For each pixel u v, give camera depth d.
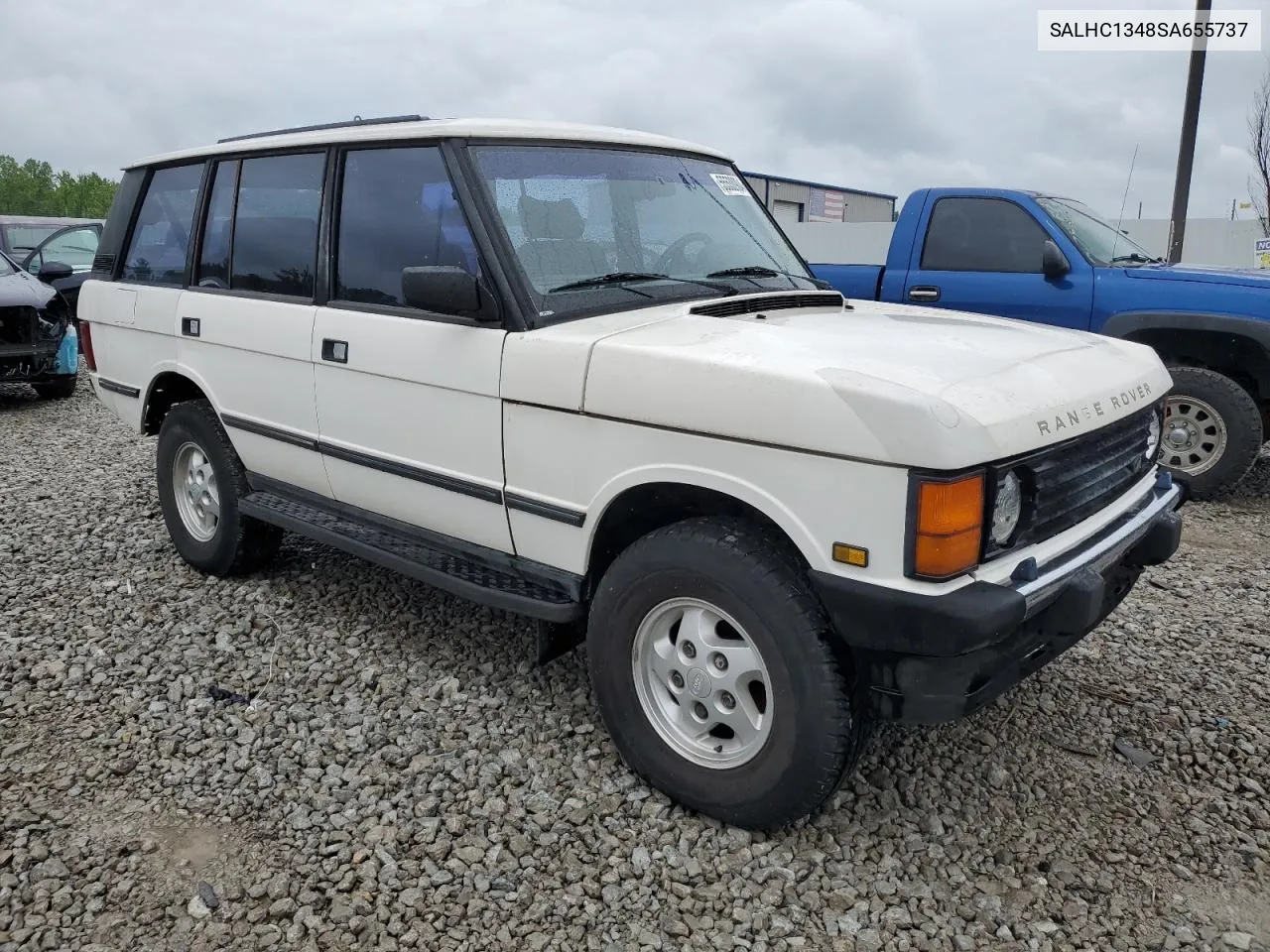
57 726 3.55
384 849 2.88
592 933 2.58
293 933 2.56
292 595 4.69
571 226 3.49
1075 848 2.93
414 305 3.38
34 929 2.56
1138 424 3.24
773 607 2.68
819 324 3.26
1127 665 4.09
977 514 2.47
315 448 4.04
